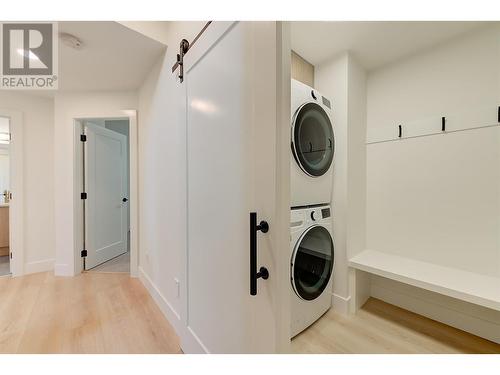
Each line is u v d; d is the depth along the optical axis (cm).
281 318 83
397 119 211
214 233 121
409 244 206
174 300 178
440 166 190
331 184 201
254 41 90
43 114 285
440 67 189
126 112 266
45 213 287
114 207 338
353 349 156
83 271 286
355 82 209
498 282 161
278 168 81
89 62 213
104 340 162
